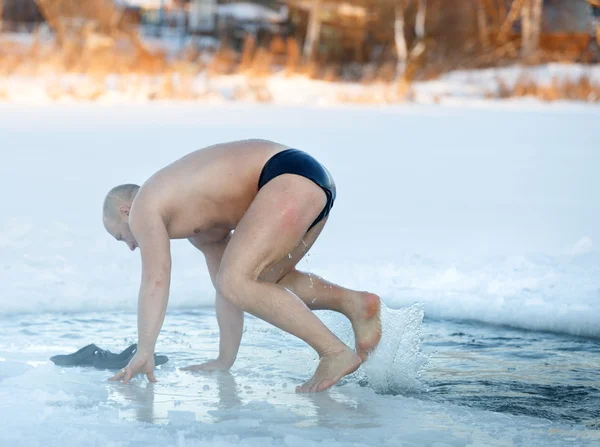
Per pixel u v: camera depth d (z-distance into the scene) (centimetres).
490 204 1174
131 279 759
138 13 4409
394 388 502
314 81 3397
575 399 477
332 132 1989
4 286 724
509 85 3494
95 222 977
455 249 884
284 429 399
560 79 3522
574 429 417
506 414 440
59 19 3372
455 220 1051
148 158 1498
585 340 615
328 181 504
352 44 4306
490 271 780
